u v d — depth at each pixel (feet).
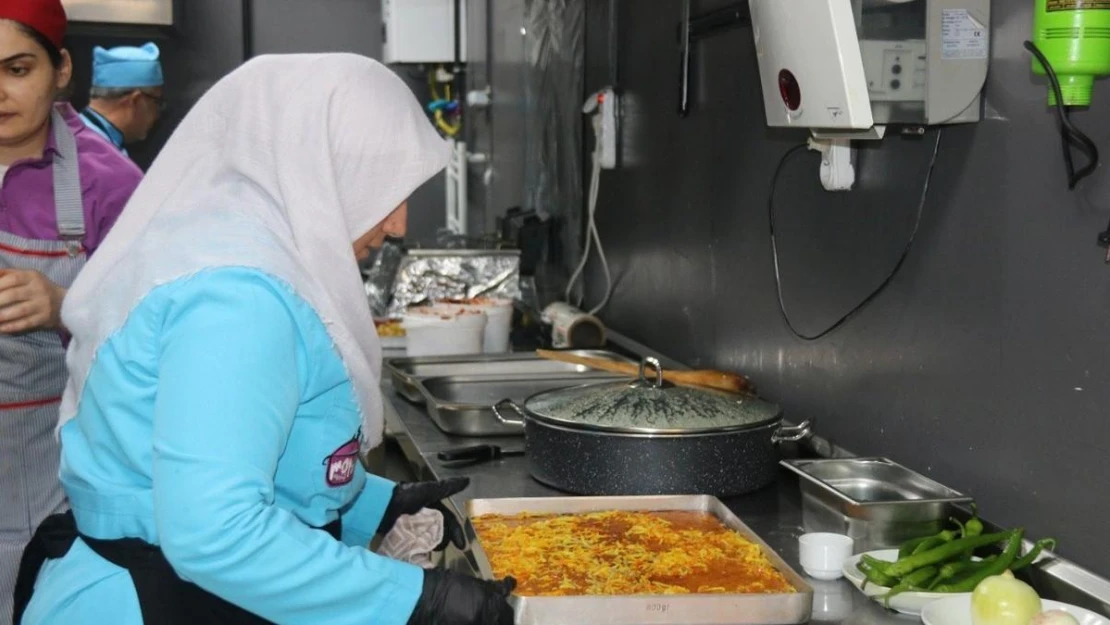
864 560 4.52
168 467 3.47
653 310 9.45
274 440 3.62
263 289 3.68
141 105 13.25
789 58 5.14
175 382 3.51
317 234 3.94
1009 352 4.94
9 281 5.70
